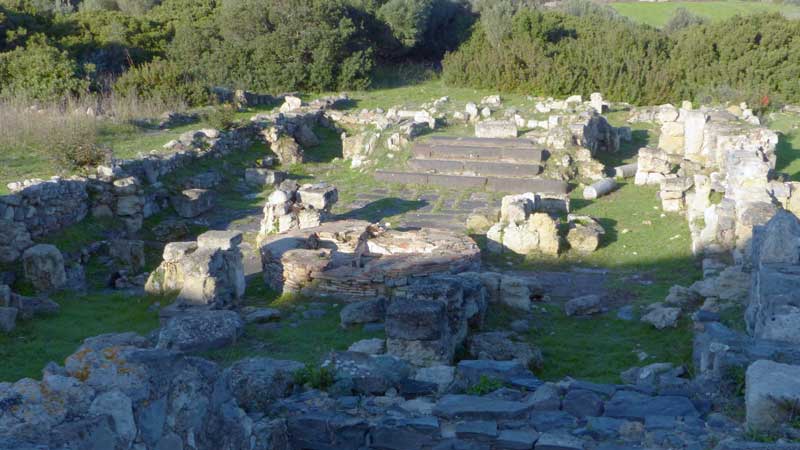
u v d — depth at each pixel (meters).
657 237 16.69
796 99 32.16
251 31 34.91
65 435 4.30
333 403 6.93
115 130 22.62
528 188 20.95
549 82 33.75
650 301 12.70
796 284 8.62
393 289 12.42
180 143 21.53
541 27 36.53
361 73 35.06
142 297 12.34
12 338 10.09
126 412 4.68
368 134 24.70
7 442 4.16
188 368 5.24
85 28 34.56
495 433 6.20
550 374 9.59
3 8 31.92
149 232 17.41
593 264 15.34
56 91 24.94
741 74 32.94
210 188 20.50
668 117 26.89
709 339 8.51
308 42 34.28
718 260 13.78
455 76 35.72
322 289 12.69
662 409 6.67
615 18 43.25
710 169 21.34
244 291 12.85
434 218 18.75
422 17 39.59
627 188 21.02
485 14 38.56
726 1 52.69
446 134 25.34
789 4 50.41
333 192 17.47
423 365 8.83
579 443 6.02
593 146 24.38
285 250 13.55
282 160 23.94
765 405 6.07
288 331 10.61
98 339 7.52
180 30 35.19
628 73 33.59
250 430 5.94
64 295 12.80
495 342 9.95
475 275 12.20
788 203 14.66
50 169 17.91
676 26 41.94
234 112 27.53
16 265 13.41
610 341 10.86
